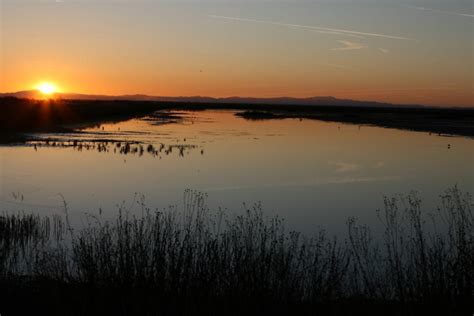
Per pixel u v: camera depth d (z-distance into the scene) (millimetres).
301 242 16016
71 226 19281
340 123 97938
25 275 12883
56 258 13094
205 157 41656
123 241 11805
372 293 10305
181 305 9586
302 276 10336
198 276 10016
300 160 41219
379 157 43750
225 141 54531
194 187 29328
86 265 10438
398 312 9586
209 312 9508
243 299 9625
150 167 35906
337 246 15469
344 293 10680
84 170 34094
